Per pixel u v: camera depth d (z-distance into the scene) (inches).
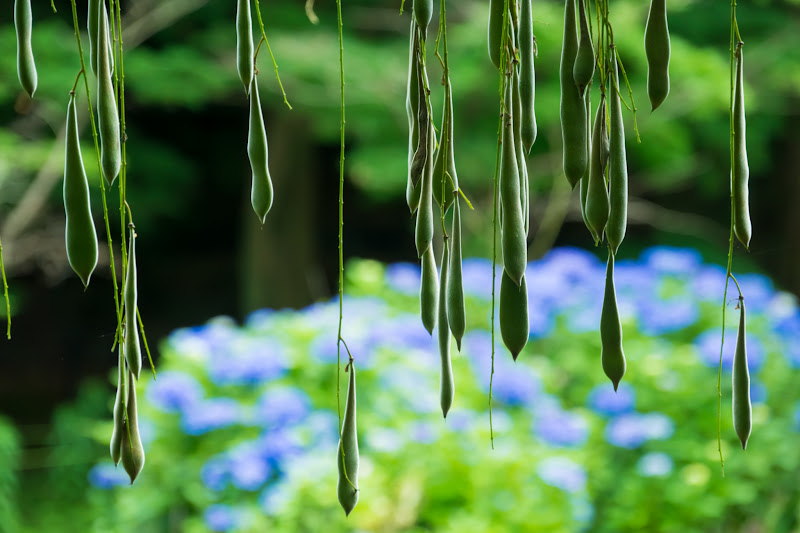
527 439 178.7
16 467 267.9
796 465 177.0
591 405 192.4
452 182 76.2
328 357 198.7
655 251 270.1
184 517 189.2
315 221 622.8
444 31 74.9
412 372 191.8
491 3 75.7
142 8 383.2
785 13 420.2
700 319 230.8
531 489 162.9
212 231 673.0
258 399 190.7
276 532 159.5
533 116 75.3
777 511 177.9
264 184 76.5
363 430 182.9
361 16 430.6
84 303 553.3
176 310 653.9
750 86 410.9
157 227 629.0
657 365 195.8
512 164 73.8
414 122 77.4
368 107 406.0
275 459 170.6
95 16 74.9
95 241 74.7
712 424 186.1
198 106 442.3
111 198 348.5
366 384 197.2
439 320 77.7
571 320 228.2
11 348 533.0
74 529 271.0
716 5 414.6
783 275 623.2
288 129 540.4
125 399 76.2
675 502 167.6
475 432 171.0
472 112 395.9
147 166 502.6
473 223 386.6
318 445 178.1
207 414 181.0
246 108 452.1
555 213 406.0
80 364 539.5
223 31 415.5
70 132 74.3
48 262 360.5
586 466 177.2
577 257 258.8
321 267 673.0
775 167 645.9
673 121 411.2
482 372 196.1
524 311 74.0
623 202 74.4
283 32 408.2
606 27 73.9
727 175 531.8
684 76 376.8
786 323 219.1
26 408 502.3
